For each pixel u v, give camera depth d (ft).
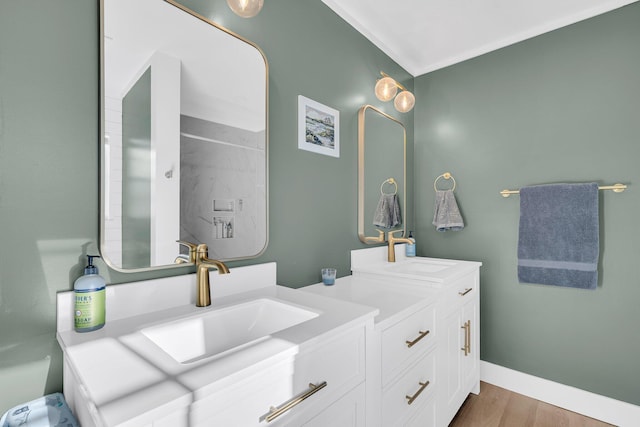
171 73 3.40
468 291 5.96
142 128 3.16
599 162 5.82
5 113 2.45
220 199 3.82
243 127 4.08
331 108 5.55
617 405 5.60
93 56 2.89
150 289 3.14
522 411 6.02
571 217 5.90
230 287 3.83
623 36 5.64
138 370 1.98
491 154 7.04
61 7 2.72
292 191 4.83
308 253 5.08
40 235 2.60
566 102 6.17
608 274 5.73
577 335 6.02
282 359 2.22
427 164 8.00
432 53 7.39
